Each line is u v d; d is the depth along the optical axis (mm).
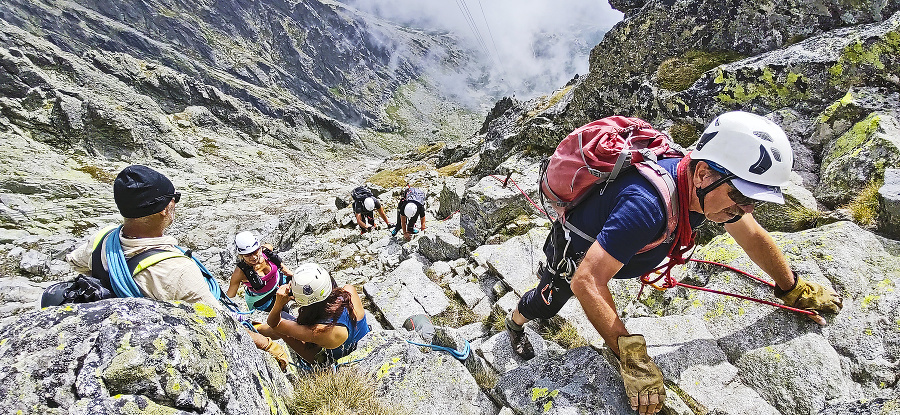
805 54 6945
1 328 2367
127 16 169375
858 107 6012
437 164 37938
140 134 50250
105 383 2201
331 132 108938
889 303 3773
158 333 2393
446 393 4141
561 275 3367
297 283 4457
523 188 8898
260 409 2814
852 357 3617
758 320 4016
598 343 4277
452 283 7594
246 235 6824
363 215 13844
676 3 8875
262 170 57844
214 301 3172
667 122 8461
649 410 2988
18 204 24828
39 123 45531
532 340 4793
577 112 10570
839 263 4219
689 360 3756
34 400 2100
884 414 2844
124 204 2918
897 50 6246
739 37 8305
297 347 4984
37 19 139750
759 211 5605
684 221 2820
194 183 43500
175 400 2271
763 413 3365
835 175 5559
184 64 156375
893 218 4520
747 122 2596
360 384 4062
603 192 2934
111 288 2912
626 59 9492
